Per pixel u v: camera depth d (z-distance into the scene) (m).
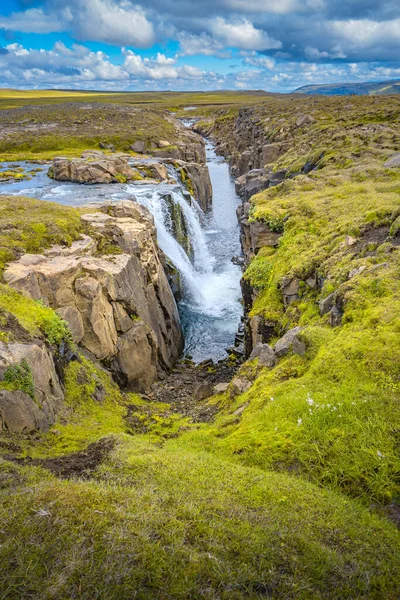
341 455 6.50
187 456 7.36
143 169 37.69
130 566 4.33
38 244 15.36
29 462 7.19
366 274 11.38
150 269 19.08
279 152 43.09
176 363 20.12
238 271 30.64
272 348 12.15
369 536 5.14
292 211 20.06
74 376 11.55
